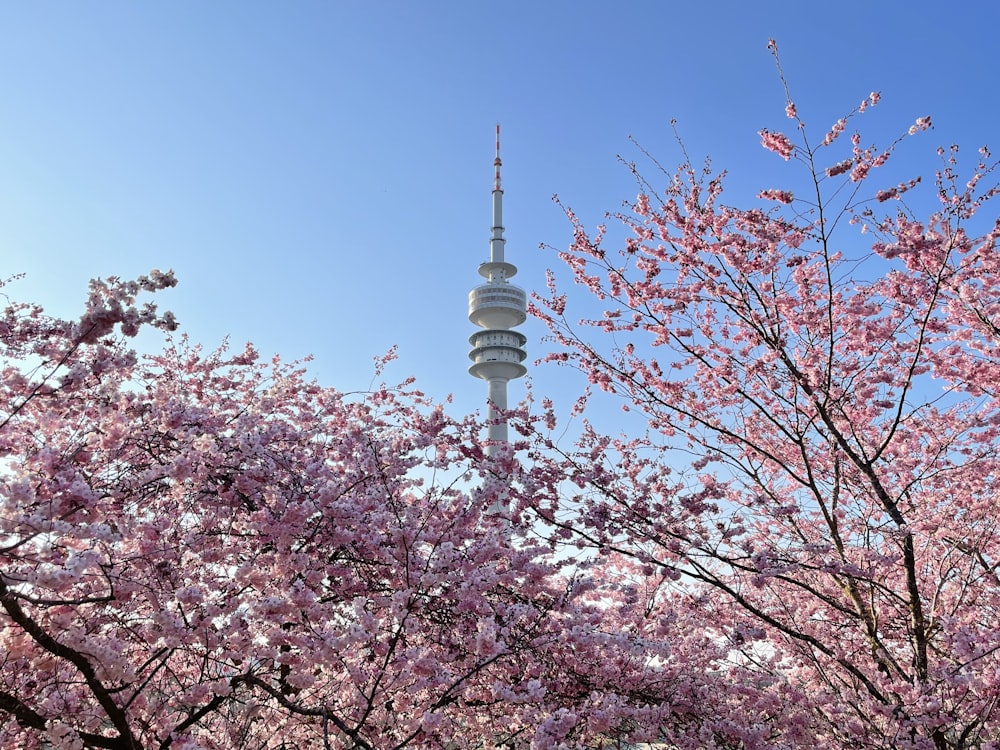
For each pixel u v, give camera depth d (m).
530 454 8.61
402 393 11.20
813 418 8.85
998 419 9.35
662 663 8.36
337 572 6.51
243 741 6.89
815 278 9.62
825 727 8.09
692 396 9.45
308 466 6.56
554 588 8.16
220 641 5.38
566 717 5.45
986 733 7.72
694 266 9.02
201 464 5.88
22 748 5.84
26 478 4.56
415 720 7.13
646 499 8.16
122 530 5.23
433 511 7.09
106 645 4.99
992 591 9.12
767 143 8.51
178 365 9.25
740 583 9.81
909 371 8.22
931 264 8.91
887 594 8.37
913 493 9.12
